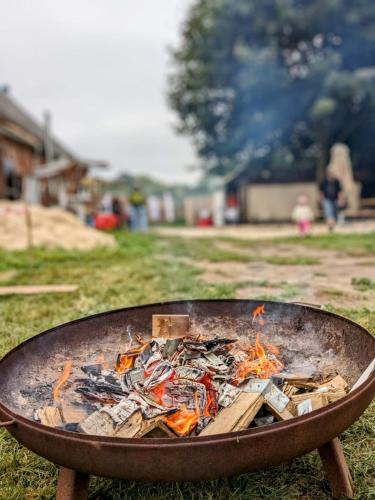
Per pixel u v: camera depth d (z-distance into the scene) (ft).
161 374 5.82
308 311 6.79
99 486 5.41
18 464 6.02
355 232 35.96
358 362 5.73
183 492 5.34
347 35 57.72
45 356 6.15
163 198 87.86
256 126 64.54
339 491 5.03
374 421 6.46
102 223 51.29
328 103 54.13
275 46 59.26
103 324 7.00
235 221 70.08
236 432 3.90
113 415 4.68
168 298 13.44
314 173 69.62
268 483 5.37
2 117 49.98
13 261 22.54
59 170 54.19
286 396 5.09
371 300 12.39
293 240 30.86
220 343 6.63
